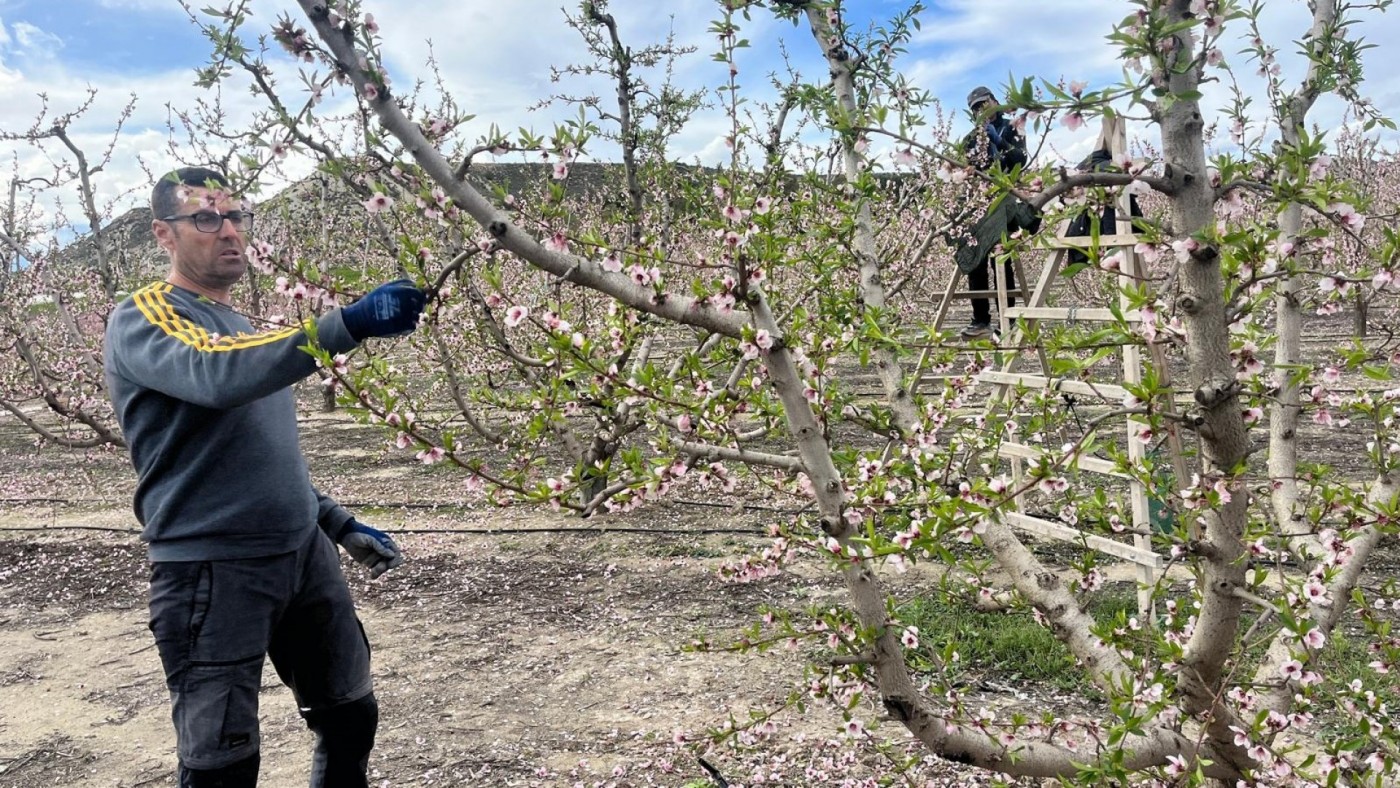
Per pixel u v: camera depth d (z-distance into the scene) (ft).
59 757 13.46
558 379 7.47
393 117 5.55
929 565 19.56
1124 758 7.55
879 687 7.93
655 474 7.27
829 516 7.18
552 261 6.09
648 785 11.81
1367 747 7.75
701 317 6.79
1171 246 5.90
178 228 8.13
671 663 15.90
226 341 7.06
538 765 12.60
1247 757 7.68
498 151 5.88
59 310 30.68
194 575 7.88
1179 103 5.79
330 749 9.13
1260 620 7.47
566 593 19.97
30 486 32.53
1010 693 13.98
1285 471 8.81
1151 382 6.26
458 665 16.35
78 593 21.03
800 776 11.78
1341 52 7.34
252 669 8.10
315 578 8.78
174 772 12.95
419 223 19.67
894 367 10.74
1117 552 15.57
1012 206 14.01
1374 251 5.57
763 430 9.98
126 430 7.95
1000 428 10.06
